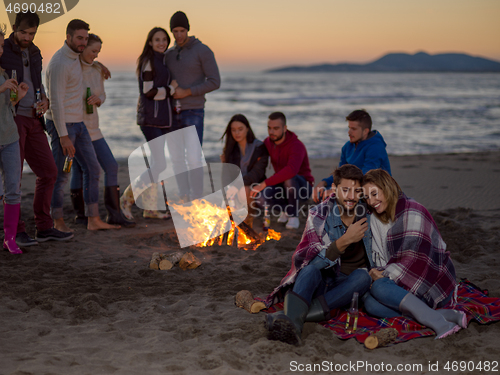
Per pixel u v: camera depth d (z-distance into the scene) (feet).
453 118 75.61
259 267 13.65
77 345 8.64
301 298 9.12
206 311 10.51
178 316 10.28
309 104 110.93
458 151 44.37
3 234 16.14
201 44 19.17
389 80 351.67
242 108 97.14
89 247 15.34
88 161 16.66
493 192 23.91
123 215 18.06
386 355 8.46
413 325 9.39
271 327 8.85
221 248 15.66
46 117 16.06
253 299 10.64
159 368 7.79
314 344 8.77
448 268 9.92
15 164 13.99
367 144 14.90
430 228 9.85
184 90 18.67
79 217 18.21
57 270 13.03
